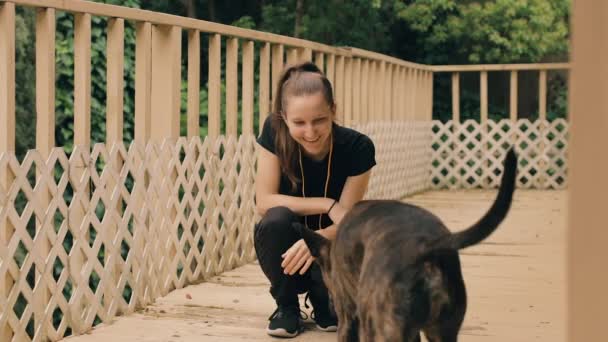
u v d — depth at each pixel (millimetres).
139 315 3893
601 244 517
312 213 3158
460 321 2086
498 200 1730
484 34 13117
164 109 4480
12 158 3156
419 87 10367
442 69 10609
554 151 10539
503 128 12594
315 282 3367
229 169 5199
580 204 524
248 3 13734
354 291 2371
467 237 1841
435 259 2010
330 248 2551
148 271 4156
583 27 519
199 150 4793
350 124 7562
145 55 4199
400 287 2014
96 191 3684
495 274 4859
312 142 2895
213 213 4949
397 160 9195
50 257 3371
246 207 5441
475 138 10750
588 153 519
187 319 3801
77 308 3537
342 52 7230
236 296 4309
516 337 3406
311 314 3697
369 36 13305
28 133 6828
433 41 13281
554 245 5949
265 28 13156
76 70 3674
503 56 13281
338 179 3162
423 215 2207
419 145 10234
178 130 4527
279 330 3391
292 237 3193
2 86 3164
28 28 6805
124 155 3943
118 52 3934
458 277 2055
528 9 12922
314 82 2832
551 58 13148
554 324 3629
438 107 13758
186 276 4613
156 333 3533
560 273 4879
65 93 7488
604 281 516
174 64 4461
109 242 3785
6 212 3111
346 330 2451
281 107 3100
